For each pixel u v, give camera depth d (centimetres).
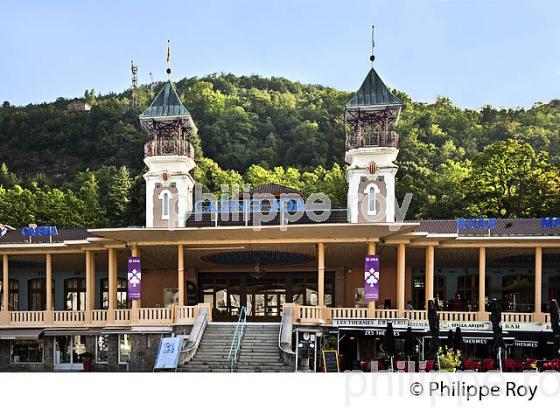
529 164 6462
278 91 17638
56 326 4028
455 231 4312
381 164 4703
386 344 3241
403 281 3875
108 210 9112
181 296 3875
